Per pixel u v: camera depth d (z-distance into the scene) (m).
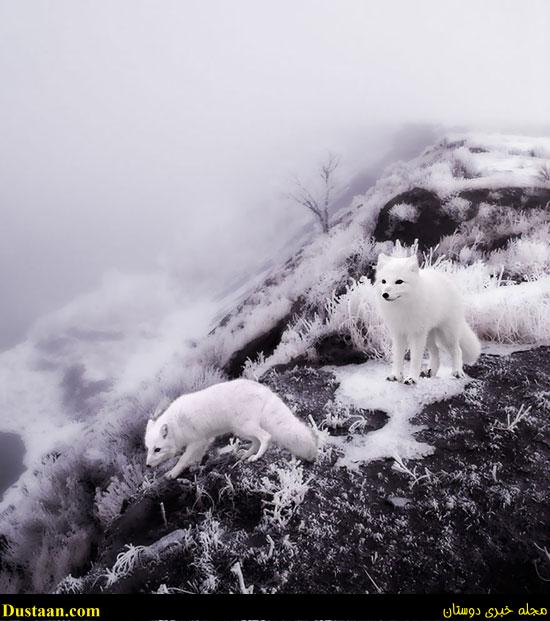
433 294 3.35
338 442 3.10
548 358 3.78
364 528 2.36
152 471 3.69
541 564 2.09
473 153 14.13
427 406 3.33
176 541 2.53
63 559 4.85
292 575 2.16
